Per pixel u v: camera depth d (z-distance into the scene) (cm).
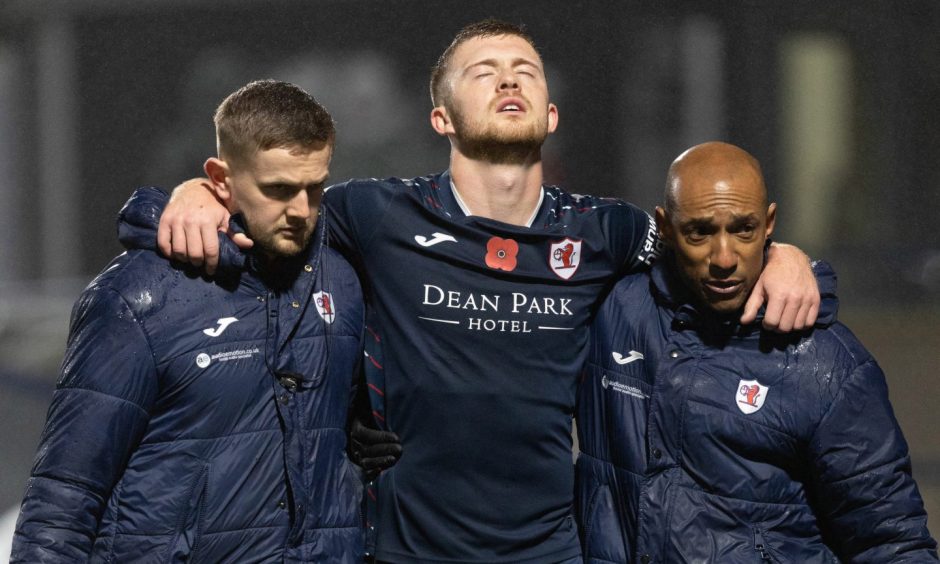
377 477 1008
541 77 1024
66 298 5403
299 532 912
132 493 897
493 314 984
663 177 5766
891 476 930
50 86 6259
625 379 987
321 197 943
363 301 995
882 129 5744
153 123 6262
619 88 5762
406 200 1002
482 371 980
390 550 998
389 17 5962
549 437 995
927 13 5672
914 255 4766
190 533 898
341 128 6047
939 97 5719
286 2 6022
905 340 3753
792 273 938
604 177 5803
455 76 1022
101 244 6375
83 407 877
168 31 6184
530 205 1025
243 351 918
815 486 962
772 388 945
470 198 1021
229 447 910
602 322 1012
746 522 947
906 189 5753
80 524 867
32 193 6388
